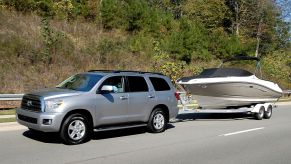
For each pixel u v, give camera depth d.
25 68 22.61
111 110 11.02
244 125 15.52
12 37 24.16
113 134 12.23
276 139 12.29
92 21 32.25
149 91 12.36
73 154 9.12
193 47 36.38
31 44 24.38
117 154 9.30
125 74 11.79
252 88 17.14
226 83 16.38
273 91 18.28
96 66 26.19
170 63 26.48
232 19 52.41
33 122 9.85
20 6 27.86
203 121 16.58
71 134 10.15
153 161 8.74
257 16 52.25
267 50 52.38
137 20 34.56
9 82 20.25
